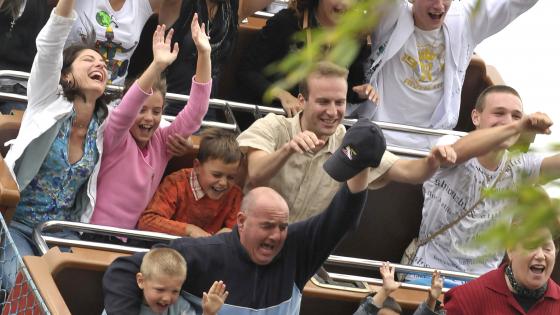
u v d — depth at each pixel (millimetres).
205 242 20516
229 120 26062
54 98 22438
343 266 25797
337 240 20375
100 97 22953
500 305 22406
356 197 19469
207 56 23688
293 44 27672
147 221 23297
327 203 23562
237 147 23312
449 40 27938
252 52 28328
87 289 21547
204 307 19375
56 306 19891
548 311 22469
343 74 22875
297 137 21469
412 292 23469
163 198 23609
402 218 26219
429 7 27250
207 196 23703
